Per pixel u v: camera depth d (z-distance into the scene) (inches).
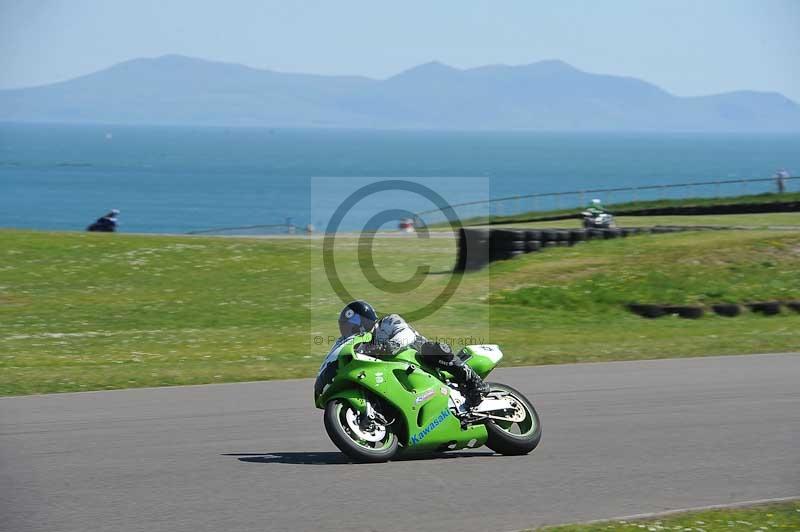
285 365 1561.3
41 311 2272.4
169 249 3161.9
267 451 952.9
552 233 3088.1
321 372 928.3
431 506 762.8
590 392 1286.9
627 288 2529.5
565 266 2768.2
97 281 2687.0
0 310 2272.4
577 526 705.0
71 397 1248.2
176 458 915.4
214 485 816.9
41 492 791.7
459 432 925.8
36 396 1253.7
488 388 948.6
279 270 2920.8
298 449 964.0
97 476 844.0
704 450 959.0
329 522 717.3
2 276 2689.5
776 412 1149.1
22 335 1963.6
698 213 5123.0
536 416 978.7
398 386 908.0
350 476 853.2
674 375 1425.9
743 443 989.2
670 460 919.0
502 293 2551.7
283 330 2081.7
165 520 717.3
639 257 2837.1
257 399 1238.3
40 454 927.0
